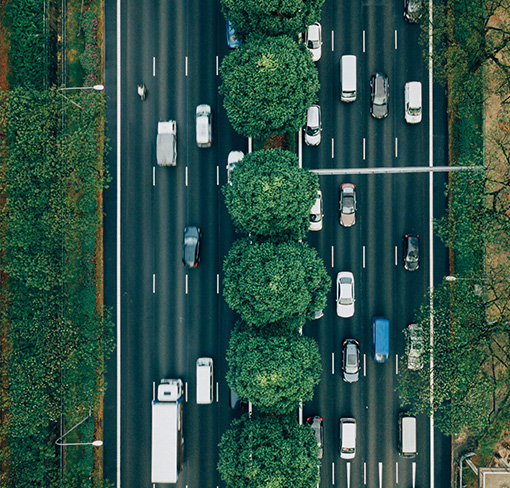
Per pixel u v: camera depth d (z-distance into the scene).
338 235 46.41
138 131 46.62
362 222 46.38
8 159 41.47
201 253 46.50
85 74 46.50
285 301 38.06
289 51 38.12
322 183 46.41
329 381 46.34
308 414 46.34
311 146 46.34
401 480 45.94
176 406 43.44
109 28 46.56
